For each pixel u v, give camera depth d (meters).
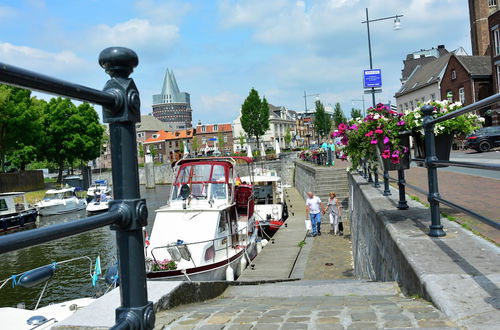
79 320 3.10
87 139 65.94
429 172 4.46
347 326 2.81
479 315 2.49
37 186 54.62
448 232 4.59
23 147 56.31
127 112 1.37
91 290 15.77
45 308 7.25
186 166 13.76
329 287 4.88
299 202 31.77
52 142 65.12
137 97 1.43
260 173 28.97
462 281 3.06
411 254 3.82
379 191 9.09
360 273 9.31
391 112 6.30
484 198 7.54
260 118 82.56
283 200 26.86
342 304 3.59
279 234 18.42
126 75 1.42
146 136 124.94
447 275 3.20
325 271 12.04
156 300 3.75
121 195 1.40
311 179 28.52
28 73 1.02
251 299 4.86
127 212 1.38
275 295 5.04
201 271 11.35
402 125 6.05
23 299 15.05
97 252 22.17
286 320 3.16
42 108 60.25
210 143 114.31
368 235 7.52
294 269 12.52
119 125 1.39
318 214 17.95
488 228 4.73
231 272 12.23
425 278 3.19
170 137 118.44
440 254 3.76
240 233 14.78
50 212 40.84
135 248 1.42
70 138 65.00
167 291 4.01
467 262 3.48
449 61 43.69
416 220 5.31
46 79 1.07
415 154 6.19
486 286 2.92
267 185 25.78
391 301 3.39
